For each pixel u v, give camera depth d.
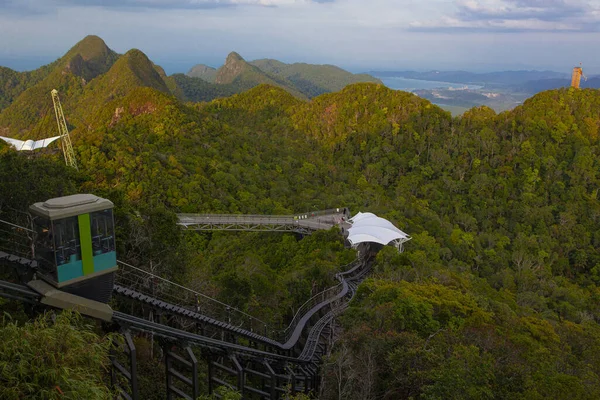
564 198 101.31
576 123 123.12
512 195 103.06
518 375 19.80
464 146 119.75
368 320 27.19
